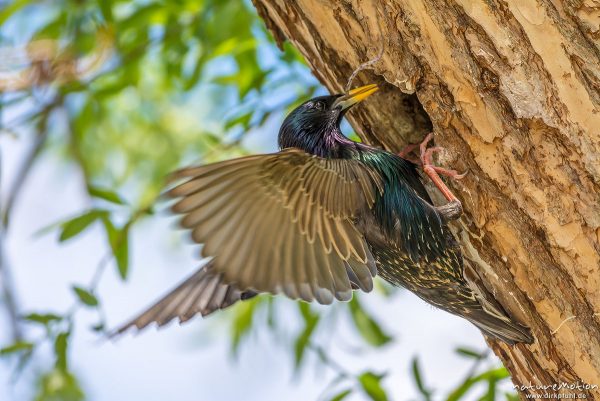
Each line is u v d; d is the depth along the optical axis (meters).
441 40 8.02
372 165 8.82
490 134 7.98
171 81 14.32
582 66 7.66
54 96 13.77
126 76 13.92
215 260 7.36
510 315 8.37
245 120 12.16
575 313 7.86
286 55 12.38
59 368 10.98
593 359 7.82
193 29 13.55
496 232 8.18
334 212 7.93
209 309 8.30
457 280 8.75
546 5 7.75
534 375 8.36
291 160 7.34
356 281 8.10
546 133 7.76
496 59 7.86
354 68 8.88
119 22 14.02
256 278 7.54
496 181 8.06
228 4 13.01
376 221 8.65
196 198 6.95
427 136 8.96
